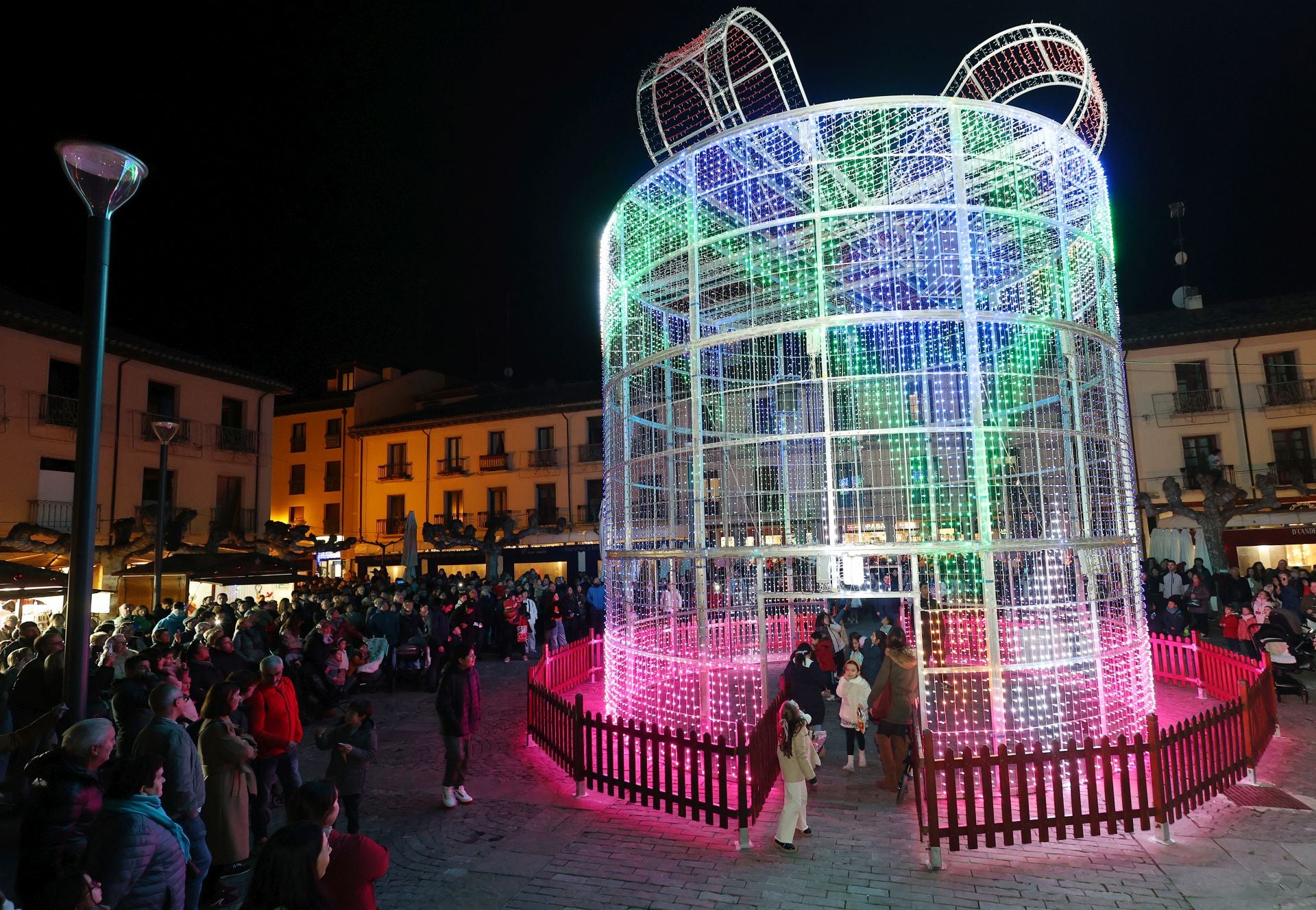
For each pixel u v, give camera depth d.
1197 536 26.86
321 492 42.62
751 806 6.71
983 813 6.89
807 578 16.91
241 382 32.53
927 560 12.16
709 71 9.80
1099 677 8.56
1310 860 5.79
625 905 5.31
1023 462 11.73
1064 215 9.53
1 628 14.91
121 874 3.39
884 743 7.67
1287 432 28.61
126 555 22.44
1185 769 6.61
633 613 10.38
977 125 9.02
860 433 8.31
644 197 10.25
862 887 5.53
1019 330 11.56
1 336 24.30
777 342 13.66
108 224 6.49
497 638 18.78
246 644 11.60
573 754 8.03
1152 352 30.59
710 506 15.09
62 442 25.70
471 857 6.22
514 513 38.16
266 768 6.51
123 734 5.82
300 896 2.83
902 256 11.38
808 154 9.35
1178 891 5.35
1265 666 9.31
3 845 6.48
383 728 11.13
